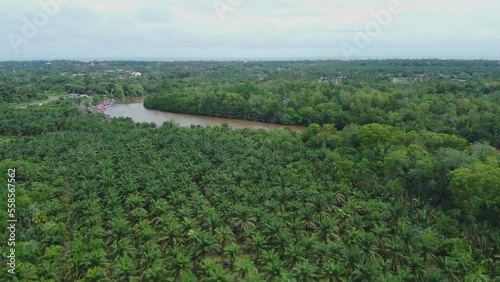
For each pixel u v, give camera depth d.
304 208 64.94
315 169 84.56
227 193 71.75
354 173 83.00
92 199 67.75
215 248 54.91
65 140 106.44
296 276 48.38
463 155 80.56
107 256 52.69
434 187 77.62
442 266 52.66
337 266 48.59
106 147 100.50
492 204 65.06
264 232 59.06
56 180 78.44
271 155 93.06
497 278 49.28
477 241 58.75
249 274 49.34
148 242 54.72
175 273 49.66
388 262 51.34
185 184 74.50
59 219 63.31
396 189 75.56
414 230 58.16
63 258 53.94
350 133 107.81
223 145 101.31
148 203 68.81
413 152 86.38
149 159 91.81
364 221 63.56
